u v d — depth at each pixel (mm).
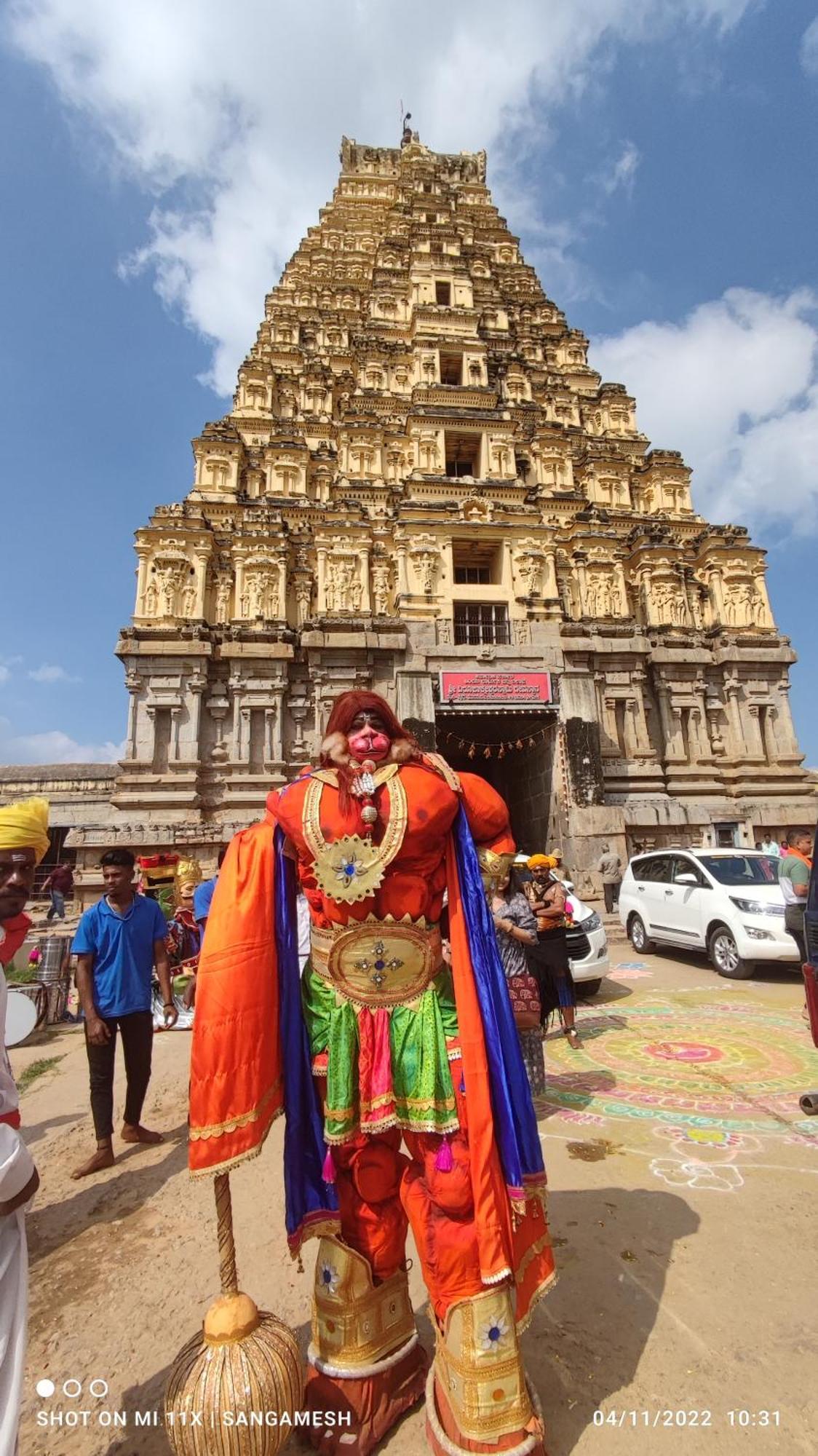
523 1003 5695
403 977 2416
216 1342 2049
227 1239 2195
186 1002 9141
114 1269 3533
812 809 21688
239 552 21703
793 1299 3062
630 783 21766
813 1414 2424
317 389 27375
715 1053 6926
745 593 24875
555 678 19672
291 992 2434
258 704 20203
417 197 33031
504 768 24125
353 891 2322
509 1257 2125
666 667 23172
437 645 19734
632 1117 5309
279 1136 5637
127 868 5207
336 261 33812
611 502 28000
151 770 19406
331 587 21047
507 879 2717
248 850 2428
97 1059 4871
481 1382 2082
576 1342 2801
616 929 15398
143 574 21078
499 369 29188
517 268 34750
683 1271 3283
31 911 21453
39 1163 4930
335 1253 2422
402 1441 2346
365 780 2383
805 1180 4203
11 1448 1931
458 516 21344
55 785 24922
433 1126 2219
